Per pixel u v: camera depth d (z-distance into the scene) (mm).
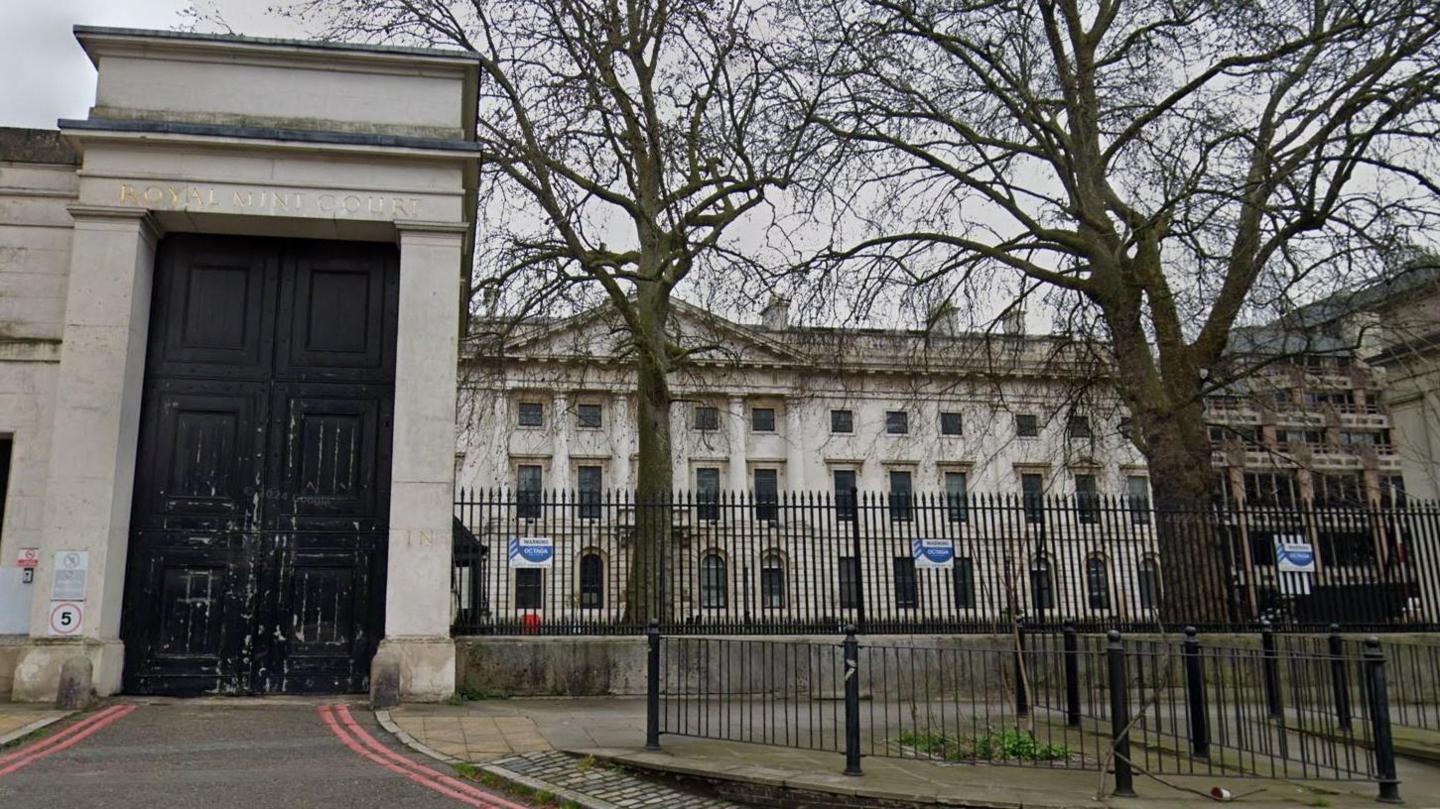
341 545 11703
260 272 12203
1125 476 41188
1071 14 20484
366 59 12328
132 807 6312
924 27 19172
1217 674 9000
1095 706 12758
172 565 11328
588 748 8625
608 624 13781
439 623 11195
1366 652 8359
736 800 7492
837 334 22250
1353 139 16141
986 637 14250
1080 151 20141
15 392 11242
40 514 11008
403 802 6703
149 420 11570
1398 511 16984
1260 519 16578
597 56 19906
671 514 15242
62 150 11883
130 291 11211
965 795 7125
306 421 11930
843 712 11992
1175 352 19203
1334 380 22766
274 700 10836
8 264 11516
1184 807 7109
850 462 49844
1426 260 16469
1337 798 7855
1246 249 17688
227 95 11984
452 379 11742
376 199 11945
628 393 36781
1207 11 17281
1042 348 31984
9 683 10461
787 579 15117
